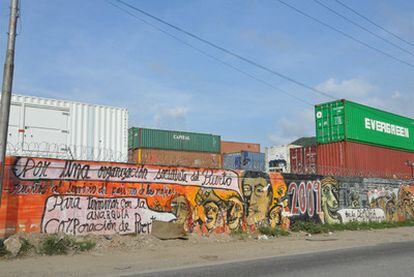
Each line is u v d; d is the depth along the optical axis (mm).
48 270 9453
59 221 12344
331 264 10219
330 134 24609
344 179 21453
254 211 17188
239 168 17094
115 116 18344
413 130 29656
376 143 25812
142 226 13969
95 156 15641
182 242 14039
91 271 9492
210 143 32688
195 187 15453
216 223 15898
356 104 24984
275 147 32812
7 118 10547
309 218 19312
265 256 12000
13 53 10664
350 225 20562
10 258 10539
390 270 9266
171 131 31156
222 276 8789
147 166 14297
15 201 11617
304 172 20391
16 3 10750
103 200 13250
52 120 16484
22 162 11836
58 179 12438
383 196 23734
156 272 9406
